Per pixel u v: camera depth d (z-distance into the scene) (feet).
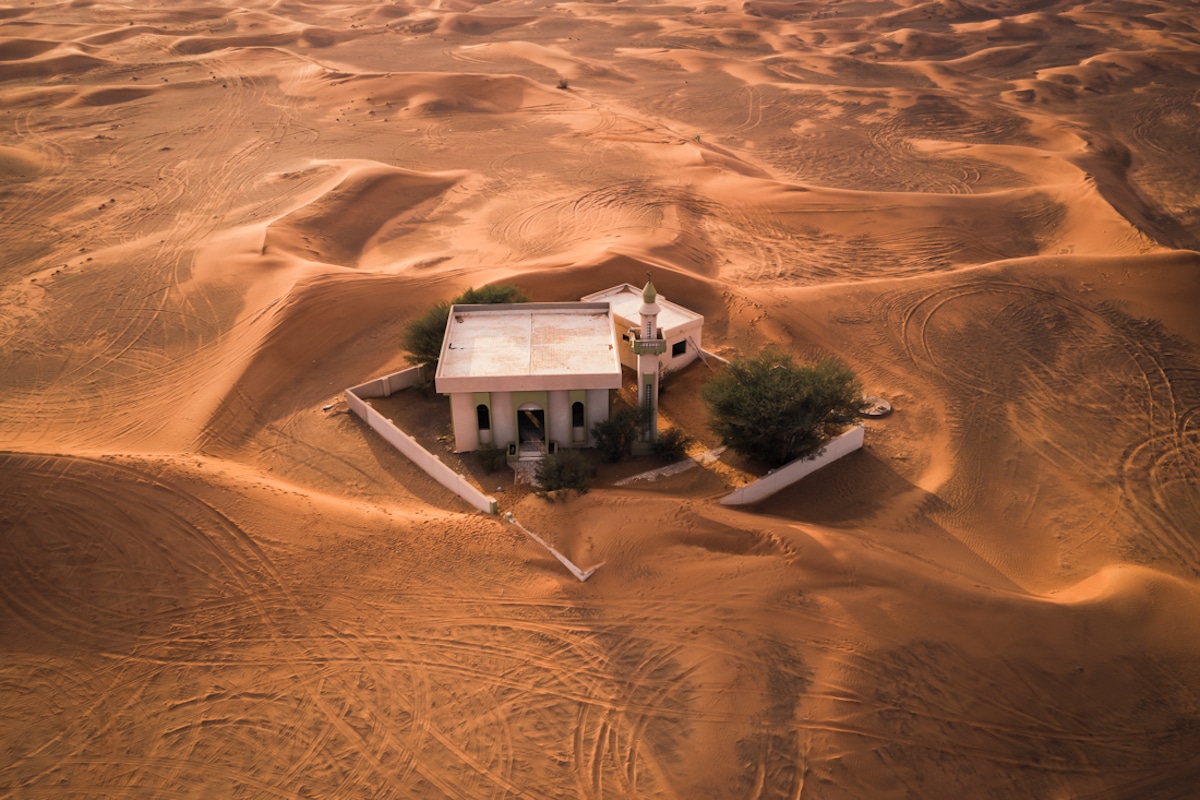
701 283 108.06
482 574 60.95
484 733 50.70
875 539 68.90
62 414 85.81
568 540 63.82
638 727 50.90
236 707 52.16
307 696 52.75
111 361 94.53
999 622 57.16
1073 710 53.01
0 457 65.62
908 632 56.08
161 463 68.23
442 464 73.72
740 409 75.10
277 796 47.60
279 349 93.56
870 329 101.71
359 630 56.70
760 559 60.80
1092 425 88.33
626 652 55.11
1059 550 71.77
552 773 48.65
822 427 79.56
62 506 62.95
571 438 79.56
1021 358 97.96
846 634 55.77
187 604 58.03
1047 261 113.50
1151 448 85.15
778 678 53.26
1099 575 66.54
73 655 54.85
